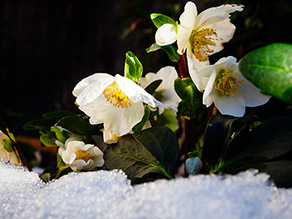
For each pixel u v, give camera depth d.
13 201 0.49
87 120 0.59
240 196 0.44
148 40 1.00
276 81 0.46
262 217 0.43
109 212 0.46
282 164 0.49
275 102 0.62
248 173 0.47
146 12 0.97
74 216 0.46
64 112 0.59
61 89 1.84
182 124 0.69
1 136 0.58
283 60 0.46
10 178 0.54
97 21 1.69
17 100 1.97
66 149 0.56
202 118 0.71
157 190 0.46
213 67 0.51
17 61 1.99
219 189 0.45
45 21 1.91
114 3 1.62
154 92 0.58
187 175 0.56
